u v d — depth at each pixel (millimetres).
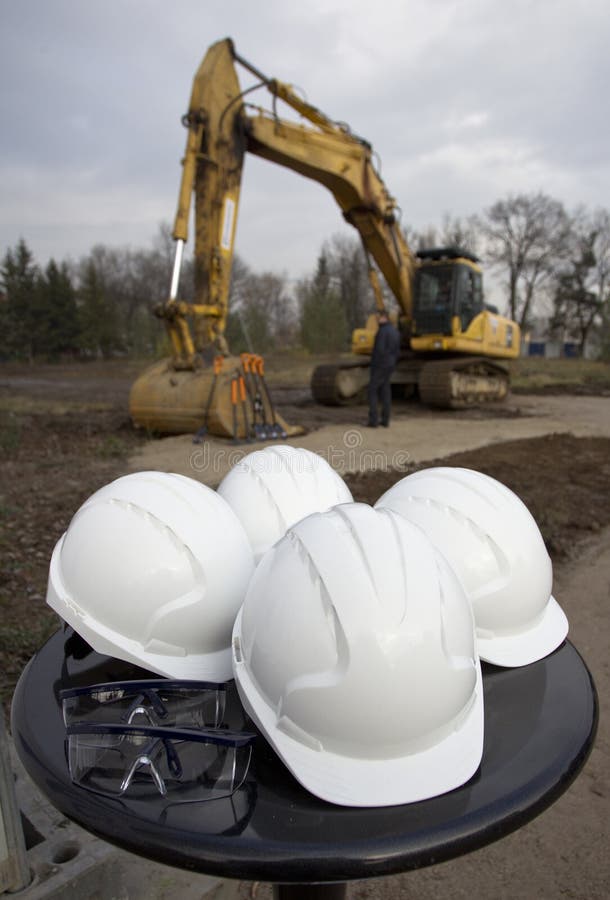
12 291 51219
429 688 1188
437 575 1313
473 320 15305
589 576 5125
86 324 52469
